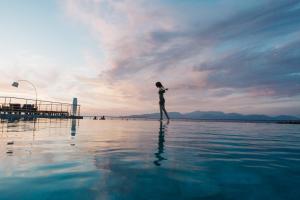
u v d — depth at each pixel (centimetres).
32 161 262
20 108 1920
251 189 181
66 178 200
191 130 866
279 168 253
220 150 380
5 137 501
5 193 161
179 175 218
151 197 160
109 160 281
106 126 1078
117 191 171
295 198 163
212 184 192
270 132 828
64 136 551
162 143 455
